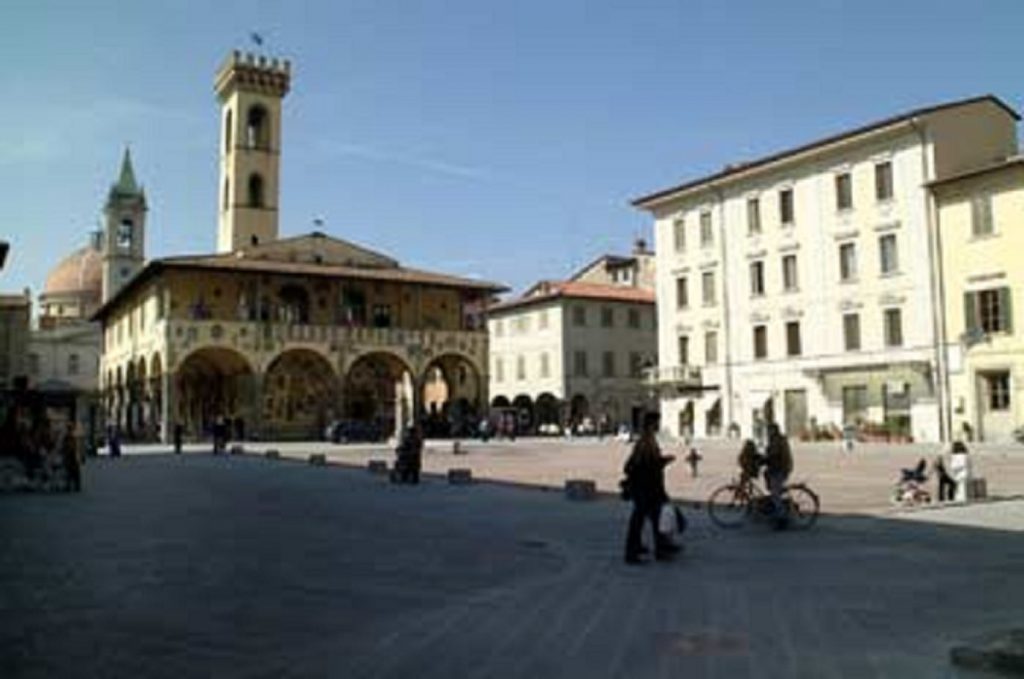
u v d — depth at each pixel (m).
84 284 126.69
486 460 42.62
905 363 51.69
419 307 74.12
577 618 9.98
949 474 23.70
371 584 12.05
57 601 10.91
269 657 8.42
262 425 66.00
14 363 61.12
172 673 7.90
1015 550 14.58
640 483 13.80
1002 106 53.69
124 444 62.94
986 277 48.34
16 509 21.62
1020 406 46.78
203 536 16.77
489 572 12.98
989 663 7.77
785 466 17.47
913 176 51.88
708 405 63.75
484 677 7.75
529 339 86.12
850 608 10.38
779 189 59.25
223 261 66.62
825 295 56.31
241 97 84.81
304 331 67.25
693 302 65.00
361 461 42.41
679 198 65.75
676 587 11.76
